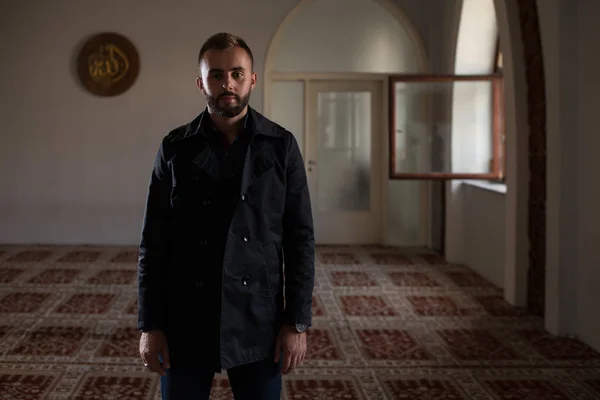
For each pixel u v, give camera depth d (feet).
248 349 5.82
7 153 27.71
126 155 27.81
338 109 28.86
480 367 13.34
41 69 27.43
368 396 11.76
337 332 15.85
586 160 14.56
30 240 28.04
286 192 5.98
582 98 14.58
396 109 23.07
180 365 5.85
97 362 13.42
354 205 29.25
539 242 17.28
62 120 27.63
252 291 5.80
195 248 5.79
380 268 23.97
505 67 18.39
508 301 18.89
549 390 12.07
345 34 28.25
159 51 27.45
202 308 5.78
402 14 27.40
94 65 27.43
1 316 16.85
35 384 12.10
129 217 27.99
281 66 28.30
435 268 24.03
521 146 18.01
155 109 27.63
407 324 16.60
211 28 27.43
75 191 27.91
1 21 27.20
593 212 14.33
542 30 15.48
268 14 27.48
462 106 22.95
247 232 5.77
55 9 27.22
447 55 25.52
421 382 12.48
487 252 22.12
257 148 5.82
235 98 5.58
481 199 22.66
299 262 6.02
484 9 23.31
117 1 27.25
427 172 23.73
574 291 15.28
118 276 22.03
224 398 11.58
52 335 15.26
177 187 5.80
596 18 13.89
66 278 21.57
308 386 12.23
